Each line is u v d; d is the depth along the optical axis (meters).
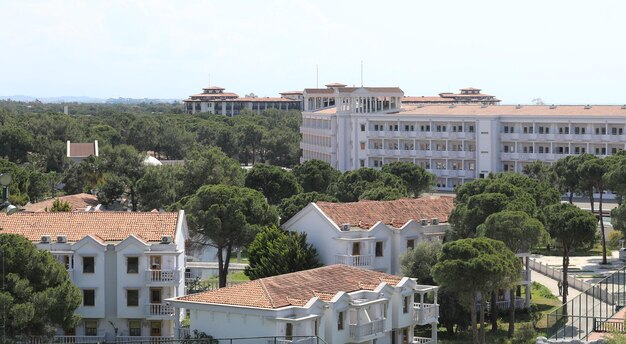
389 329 160.00
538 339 142.12
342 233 198.12
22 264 150.75
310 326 142.50
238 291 149.88
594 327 150.25
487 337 178.62
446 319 181.25
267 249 193.00
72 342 160.75
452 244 168.88
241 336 143.12
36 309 147.38
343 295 149.38
